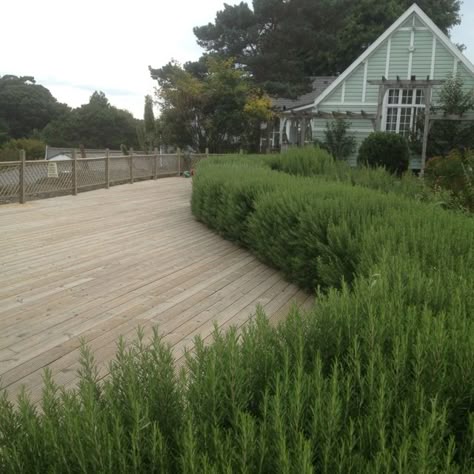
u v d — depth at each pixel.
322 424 1.24
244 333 1.85
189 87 26.59
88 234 7.75
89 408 1.29
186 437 1.20
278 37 34.31
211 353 1.57
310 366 1.66
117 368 1.64
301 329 1.80
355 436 1.27
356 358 1.52
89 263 5.93
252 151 28.34
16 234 7.64
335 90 20.30
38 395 2.72
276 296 4.73
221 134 27.41
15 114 70.62
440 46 18.89
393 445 1.20
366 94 19.95
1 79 73.38
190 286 5.04
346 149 19.67
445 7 40.69
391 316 1.84
